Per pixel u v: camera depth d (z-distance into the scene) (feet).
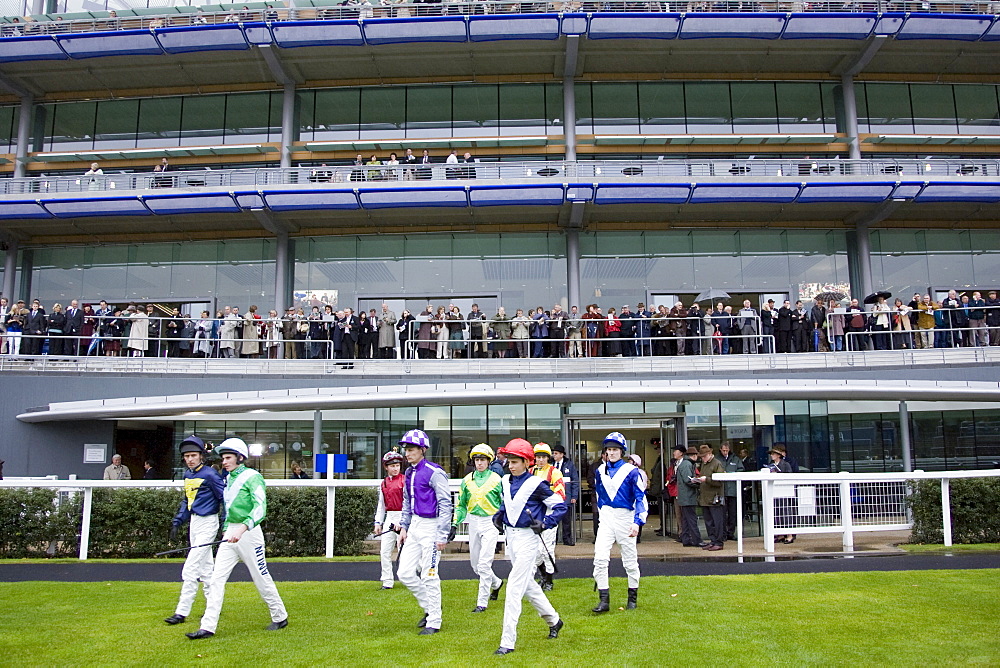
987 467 67.67
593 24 87.76
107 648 24.82
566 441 63.36
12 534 45.93
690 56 93.61
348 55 92.48
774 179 84.74
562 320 72.64
